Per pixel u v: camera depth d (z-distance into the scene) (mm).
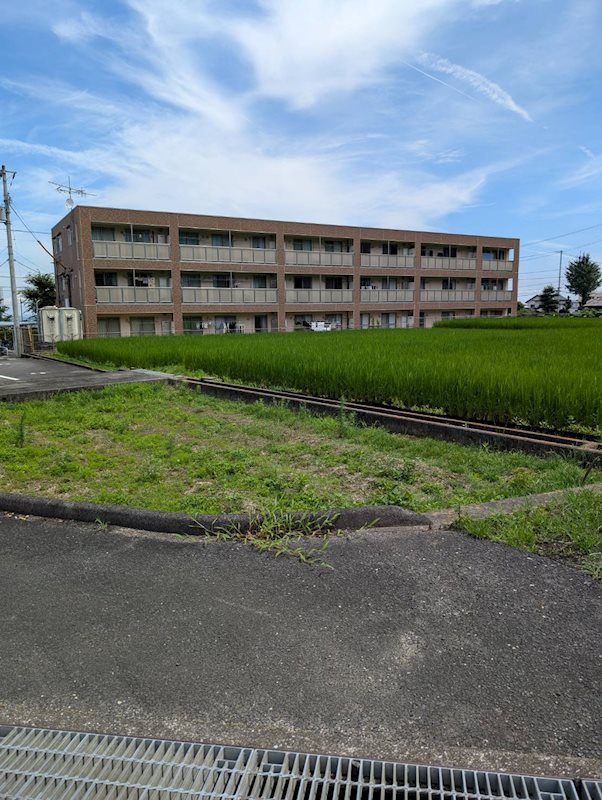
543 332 22562
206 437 6777
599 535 3193
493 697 2008
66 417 8117
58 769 1809
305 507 3877
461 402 7094
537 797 1649
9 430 7098
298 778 1729
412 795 1706
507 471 5020
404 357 10289
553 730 1854
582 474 4590
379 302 42281
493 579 2846
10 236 24672
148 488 4570
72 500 4109
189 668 2219
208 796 1707
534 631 2393
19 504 4074
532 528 3359
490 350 12328
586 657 2213
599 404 5906
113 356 16703
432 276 44844
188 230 34375
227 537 3486
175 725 1932
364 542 3354
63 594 2832
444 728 1878
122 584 2926
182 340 21328
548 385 6469
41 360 21297
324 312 40188
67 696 2082
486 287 49219
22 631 2504
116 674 2197
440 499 4184
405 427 6816
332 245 40406
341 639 2379
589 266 68125
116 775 1793
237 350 13688
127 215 31734
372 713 1952
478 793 1666
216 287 35594
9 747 1879
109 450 6090
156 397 10055
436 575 2908
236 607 2662
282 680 2133
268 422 7695
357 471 5066
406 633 2406
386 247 42781
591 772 1698
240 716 1959
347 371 8758
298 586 2848
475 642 2328
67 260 34781
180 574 3023
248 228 35719
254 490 4469
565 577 2842
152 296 32906
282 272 37344
